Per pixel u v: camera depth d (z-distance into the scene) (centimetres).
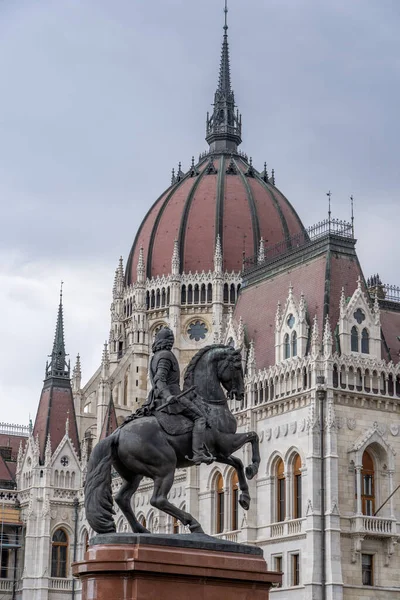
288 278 9712
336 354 8650
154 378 2998
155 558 2681
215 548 2789
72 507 13312
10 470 14425
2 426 15950
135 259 15075
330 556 8112
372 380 8756
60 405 13975
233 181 14788
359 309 8931
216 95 16125
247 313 10119
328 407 8469
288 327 9150
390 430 8725
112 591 2672
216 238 14162
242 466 3016
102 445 2917
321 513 8256
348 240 9381
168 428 2930
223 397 3042
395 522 8450
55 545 13162
